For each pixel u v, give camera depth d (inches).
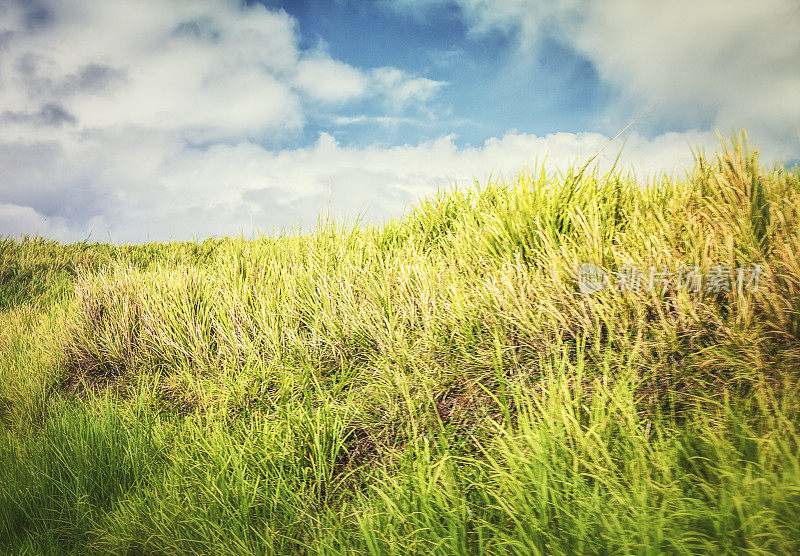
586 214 120.3
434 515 66.3
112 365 157.5
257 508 84.5
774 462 58.5
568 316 97.4
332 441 94.3
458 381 100.3
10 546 96.5
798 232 82.8
